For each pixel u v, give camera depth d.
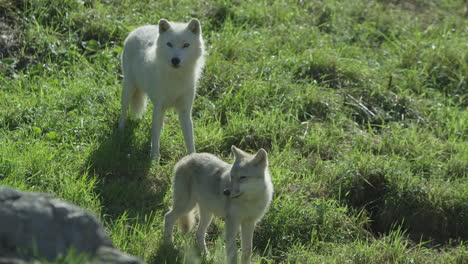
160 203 18.14
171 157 21.25
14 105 22.34
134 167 19.64
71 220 10.03
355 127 25.42
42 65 25.78
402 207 20.62
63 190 17.33
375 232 20.31
